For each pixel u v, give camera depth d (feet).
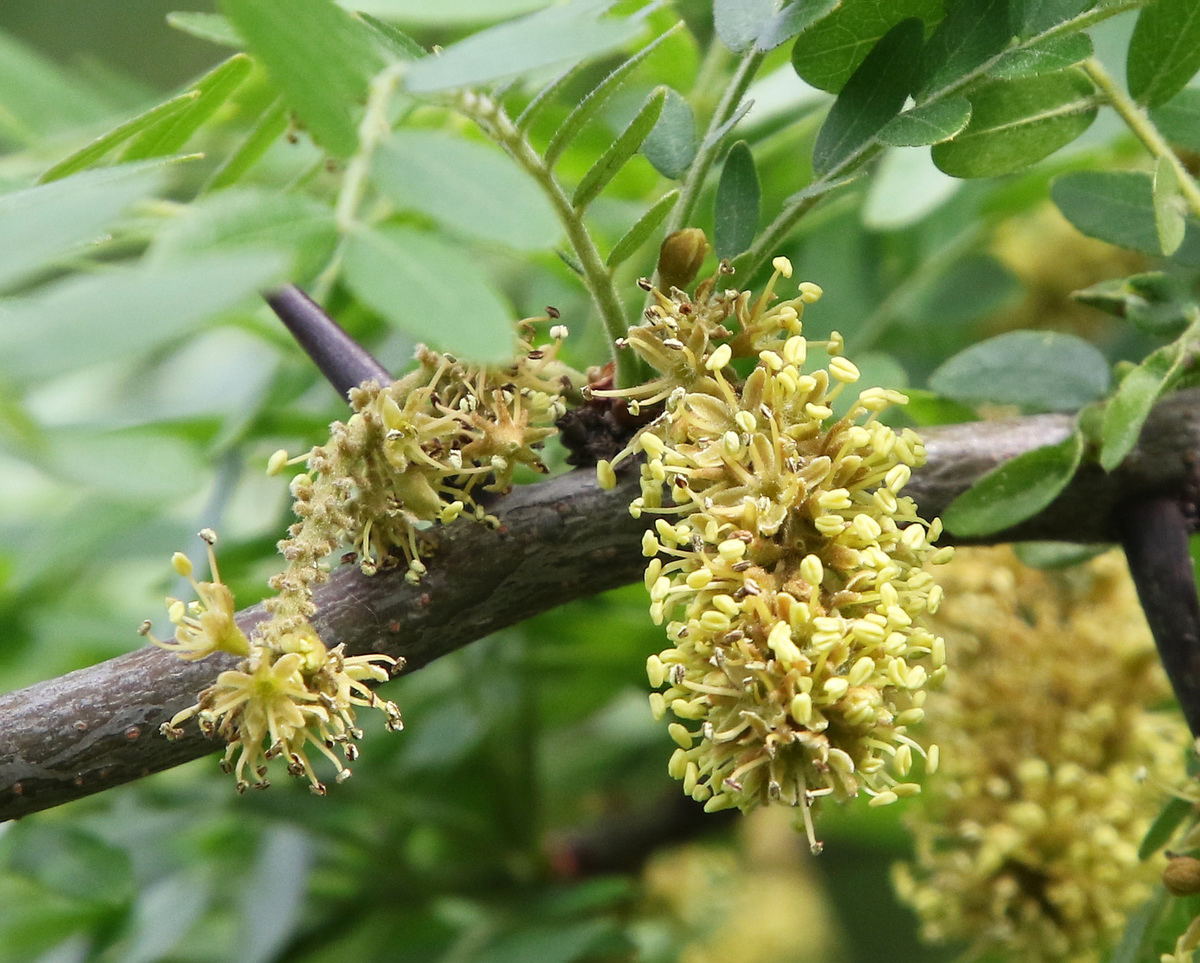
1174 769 1.44
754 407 1.32
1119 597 1.46
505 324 1.22
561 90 1.30
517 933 1.50
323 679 1.29
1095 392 1.39
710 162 1.34
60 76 1.51
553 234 1.24
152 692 1.31
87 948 1.50
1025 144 1.35
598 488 1.33
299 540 1.30
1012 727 1.45
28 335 1.19
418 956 1.52
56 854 1.49
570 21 1.26
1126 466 1.36
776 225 1.34
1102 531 1.37
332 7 1.26
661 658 1.30
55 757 1.31
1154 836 1.35
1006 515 1.34
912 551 1.31
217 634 1.29
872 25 1.34
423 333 1.22
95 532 1.52
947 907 1.45
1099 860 1.43
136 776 1.31
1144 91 1.35
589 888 1.52
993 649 1.46
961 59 1.33
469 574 1.33
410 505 1.31
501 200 1.24
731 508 1.31
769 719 1.30
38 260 1.22
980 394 1.40
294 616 1.29
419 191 1.24
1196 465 1.36
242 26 1.25
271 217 1.24
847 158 1.34
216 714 1.29
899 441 1.31
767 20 1.33
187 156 1.29
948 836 1.45
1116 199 1.38
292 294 1.34
